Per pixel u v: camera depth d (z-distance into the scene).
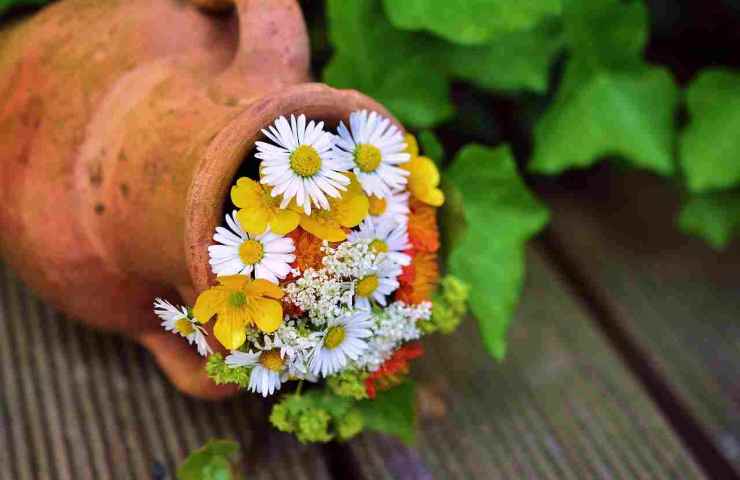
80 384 0.43
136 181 0.35
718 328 0.49
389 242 0.34
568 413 0.45
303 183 0.32
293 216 0.32
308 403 0.36
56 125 0.37
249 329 0.33
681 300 0.50
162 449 0.41
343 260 0.33
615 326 0.49
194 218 0.32
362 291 0.34
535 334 0.48
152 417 0.42
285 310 0.33
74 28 0.38
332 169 0.32
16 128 0.38
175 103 0.35
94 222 0.37
